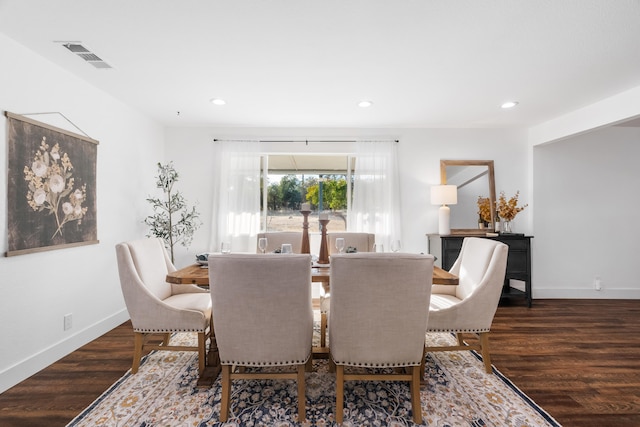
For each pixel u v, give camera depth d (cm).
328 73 248
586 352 248
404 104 318
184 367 222
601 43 203
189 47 209
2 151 194
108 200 295
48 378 207
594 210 402
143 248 230
